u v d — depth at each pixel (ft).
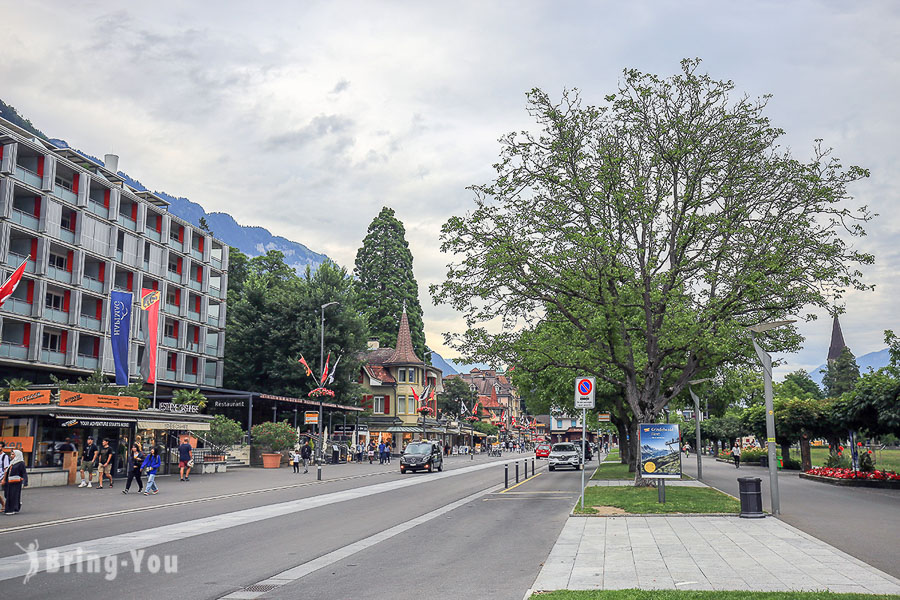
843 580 30.81
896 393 87.51
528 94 81.97
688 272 79.10
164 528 52.01
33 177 158.10
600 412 146.61
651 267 78.89
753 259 73.97
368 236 296.71
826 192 72.43
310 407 207.10
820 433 144.05
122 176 208.85
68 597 28.94
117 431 106.22
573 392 124.47
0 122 159.84
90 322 173.06
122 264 183.52
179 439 125.39
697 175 77.41
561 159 79.87
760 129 78.95
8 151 151.33
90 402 98.68
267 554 40.60
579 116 81.76
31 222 157.07
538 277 80.64
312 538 47.34
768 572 32.96
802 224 74.59
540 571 34.27
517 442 402.31
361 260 295.48
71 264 167.43
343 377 210.18
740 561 36.17
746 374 91.09
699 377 101.50
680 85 80.02
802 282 75.05
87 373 171.12
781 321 60.80
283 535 48.78
